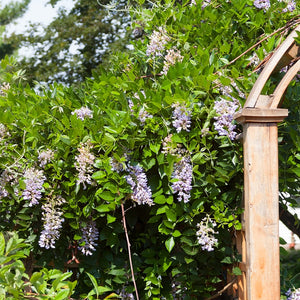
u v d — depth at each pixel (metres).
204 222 2.97
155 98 2.79
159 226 2.95
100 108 2.97
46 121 2.98
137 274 3.19
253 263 2.54
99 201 2.90
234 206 2.99
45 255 3.11
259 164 2.58
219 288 3.59
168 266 3.05
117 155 2.76
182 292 3.15
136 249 3.21
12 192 2.94
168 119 2.88
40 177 2.86
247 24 3.52
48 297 2.02
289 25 2.99
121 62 3.78
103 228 3.01
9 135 3.03
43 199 2.98
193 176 2.80
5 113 2.97
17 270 2.00
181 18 3.58
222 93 2.96
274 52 2.81
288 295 3.20
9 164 2.96
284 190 3.06
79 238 2.95
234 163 2.84
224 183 2.97
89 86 3.63
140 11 3.65
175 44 3.44
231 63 3.10
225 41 3.17
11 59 3.59
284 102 3.03
